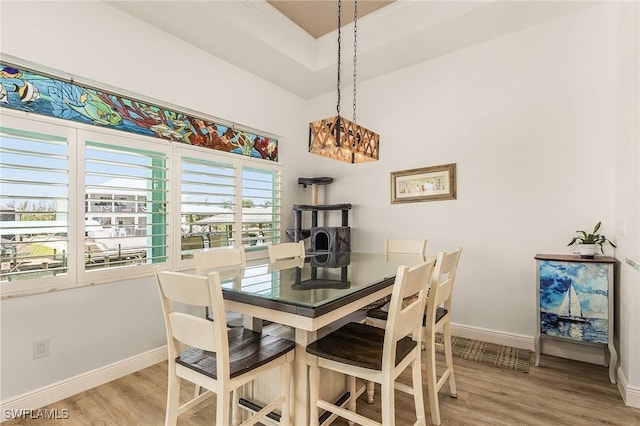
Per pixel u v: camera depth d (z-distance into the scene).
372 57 3.26
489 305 2.96
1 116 1.89
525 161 2.79
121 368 2.37
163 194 2.76
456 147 3.15
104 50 2.34
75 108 2.23
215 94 3.13
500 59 2.92
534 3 2.48
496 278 2.92
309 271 2.00
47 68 2.08
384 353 1.30
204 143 3.10
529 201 2.78
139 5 2.39
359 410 1.90
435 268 1.77
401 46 3.06
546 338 2.66
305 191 4.27
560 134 2.65
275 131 3.83
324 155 2.30
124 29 2.46
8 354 1.89
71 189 2.17
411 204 3.43
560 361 2.53
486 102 2.99
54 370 2.06
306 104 4.32
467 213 3.08
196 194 2.98
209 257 2.15
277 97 3.86
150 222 2.64
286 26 3.06
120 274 2.40
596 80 2.51
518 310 2.82
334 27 3.24
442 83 3.23
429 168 3.30
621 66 2.28
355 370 1.36
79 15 2.21
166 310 1.41
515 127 2.85
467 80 3.09
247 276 1.85
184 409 1.51
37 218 2.03
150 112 2.67
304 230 3.93
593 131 2.52
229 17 2.59
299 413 1.49
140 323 2.52
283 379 1.48
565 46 2.63
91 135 2.28
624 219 2.13
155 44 2.66
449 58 3.19
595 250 2.39
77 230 2.19
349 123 2.05
